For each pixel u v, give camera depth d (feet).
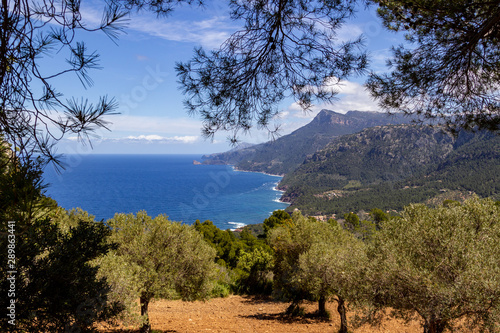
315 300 49.03
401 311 17.92
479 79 13.60
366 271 19.65
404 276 17.16
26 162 6.73
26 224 7.79
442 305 15.46
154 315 39.96
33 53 6.15
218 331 31.94
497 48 12.85
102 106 5.97
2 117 6.18
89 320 10.09
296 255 44.45
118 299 19.01
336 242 39.91
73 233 10.52
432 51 13.89
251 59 12.44
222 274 66.13
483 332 14.37
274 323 38.14
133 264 25.73
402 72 13.92
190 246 29.99
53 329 9.21
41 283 8.87
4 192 6.82
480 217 19.48
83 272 10.19
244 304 53.26
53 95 6.17
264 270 65.36
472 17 11.62
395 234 21.13
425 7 11.76
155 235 28.19
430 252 18.47
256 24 11.94
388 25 14.28
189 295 30.19
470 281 15.20
